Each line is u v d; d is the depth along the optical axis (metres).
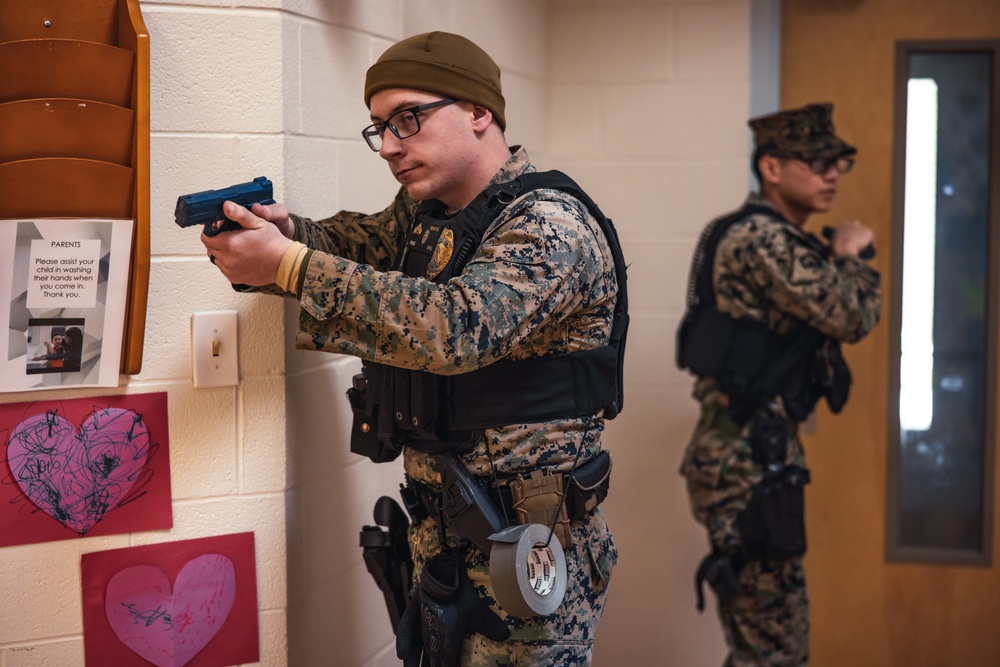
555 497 1.31
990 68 2.71
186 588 1.54
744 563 2.27
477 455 1.33
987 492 2.76
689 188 2.75
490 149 1.40
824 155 2.32
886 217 2.76
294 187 1.58
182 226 1.18
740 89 2.71
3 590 1.45
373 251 1.56
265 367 1.56
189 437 1.53
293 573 1.62
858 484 2.81
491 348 1.17
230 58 1.51
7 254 1.38
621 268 1.42
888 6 2.72
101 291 1.43
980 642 2.78
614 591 2.82
